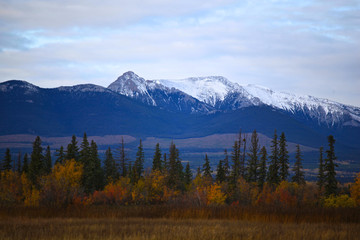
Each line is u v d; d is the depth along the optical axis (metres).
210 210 52.25
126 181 86.25
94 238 28.05
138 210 53.91
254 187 92.38
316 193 86.62
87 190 98.56
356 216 47.28
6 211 49.22
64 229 32.47
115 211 52.22
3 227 34.56
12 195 74.31
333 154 91.50
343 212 50.50
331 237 29.78
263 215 48.16
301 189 80.88
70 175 80.06
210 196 70.94
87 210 52.03
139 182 84.88
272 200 74.31
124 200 77.44
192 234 29.47
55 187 57.38
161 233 30.69
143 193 81.94
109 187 81.44
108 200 77.62
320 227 36.97
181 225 36.72
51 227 33.12
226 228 34.09
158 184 87.12
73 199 56.94
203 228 33.19
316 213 49.75
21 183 81.38
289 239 28.84
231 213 50.47
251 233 31.05
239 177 99.44
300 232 31.55
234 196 87.50
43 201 56.34
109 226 35.44
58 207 52.78
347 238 29.92
